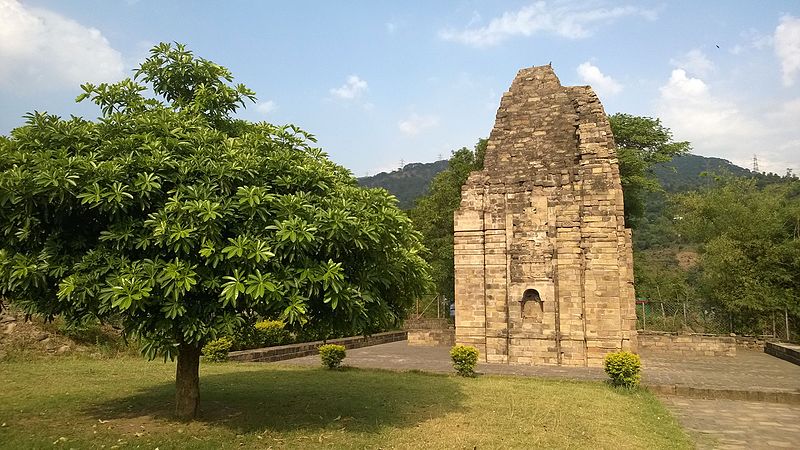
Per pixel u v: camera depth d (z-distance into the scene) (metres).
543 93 25.50
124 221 9.77
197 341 10.02
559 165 24.22
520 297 23.41
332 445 10.34
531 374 20.02
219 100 12.39
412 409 13.60
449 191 49.09
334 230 9.90
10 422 11.48
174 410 12.79
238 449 10.00
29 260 9.67
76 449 9.64
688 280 56.84
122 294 8.84
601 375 19.94
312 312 11.49
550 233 23.36
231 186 10.35
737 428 13.18
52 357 21.33
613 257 22.42
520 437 11.19
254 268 9.46
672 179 165.75
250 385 16.52
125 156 9.96
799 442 11.89
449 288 49.38
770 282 38.16
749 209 43.16
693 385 18.11
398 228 11.53
